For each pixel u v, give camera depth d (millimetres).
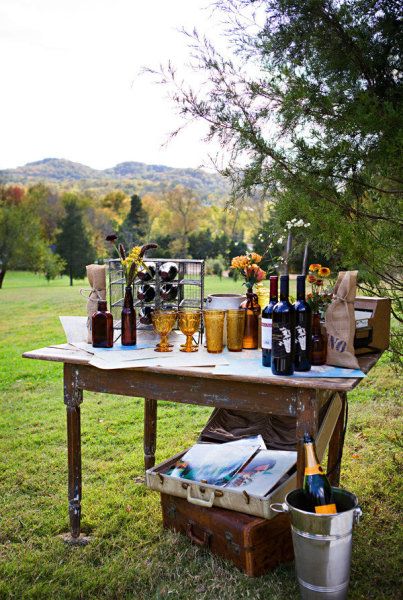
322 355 2352
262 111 3076
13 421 5301
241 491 2518
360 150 2779
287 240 3250
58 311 16078
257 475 2691
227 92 3062
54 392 6539
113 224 48344
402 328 3422
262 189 3150
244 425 3457
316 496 2121
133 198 41875
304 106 2891
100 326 2770
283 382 2098
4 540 2963
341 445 3078
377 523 3023
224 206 3309
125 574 2564
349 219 2957
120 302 3088
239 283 20406
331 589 2084
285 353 2150
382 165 2693
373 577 2492
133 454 4191
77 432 2816
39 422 5207
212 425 3492
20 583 2516
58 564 2676
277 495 2523
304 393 2156
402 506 3213
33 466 4008
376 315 2699
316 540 2031
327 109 2855
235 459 2891
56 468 3982
